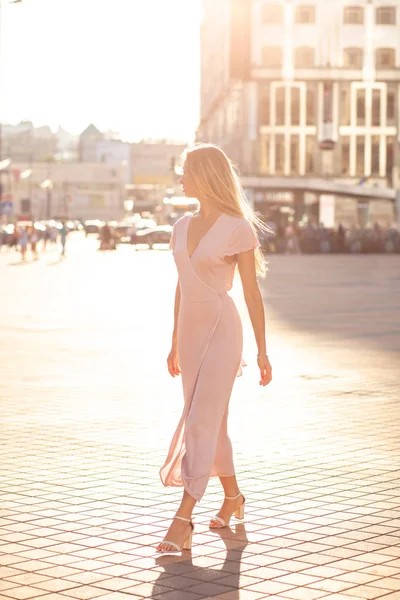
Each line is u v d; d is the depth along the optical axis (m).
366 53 85.25
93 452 9.12
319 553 6.18
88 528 6.73
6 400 11.99
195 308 6.30
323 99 85.31
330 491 7.73
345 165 85.88
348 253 68.81
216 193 6.30
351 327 20.84
